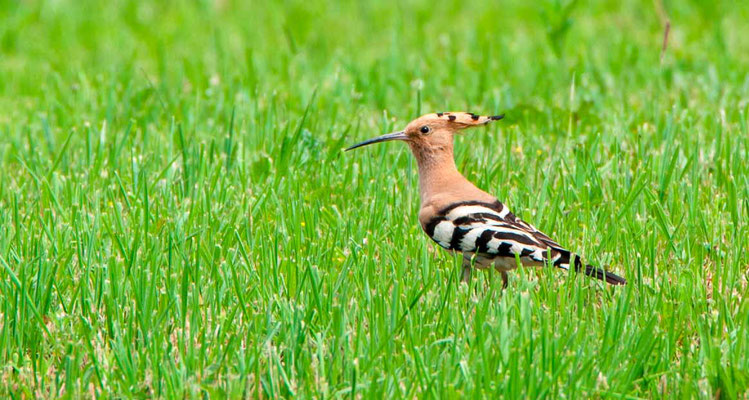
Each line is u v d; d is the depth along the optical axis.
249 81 16.02
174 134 13.23
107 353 7.88
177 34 21.73
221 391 7.12
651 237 9.20
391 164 12.37
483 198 9.37
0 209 10.42
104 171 11.98
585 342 7.52
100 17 23.64
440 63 17.75
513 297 8.22
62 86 16.80
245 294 8.64
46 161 12.53
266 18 23.28
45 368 7.70
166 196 10.91
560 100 15.20
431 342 7.80
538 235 8.91
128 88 15.11
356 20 22.81
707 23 19.66
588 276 8.54
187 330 8.32
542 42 19.39
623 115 13.70
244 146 12.34
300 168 12.09
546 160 12.19
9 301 8.49
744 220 10.20
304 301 8.55
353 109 14.87
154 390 7.31
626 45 18.14
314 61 18.66
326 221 10.48
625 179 11.21
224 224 10.20
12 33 21.17
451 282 8.37
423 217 9.45
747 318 7.87
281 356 7.89
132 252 9.02
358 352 7.61
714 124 12.93
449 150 9.79
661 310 8.30
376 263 9.39
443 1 24.19
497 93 15.20
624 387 7.12
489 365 7.27
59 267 9.14
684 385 7.04
